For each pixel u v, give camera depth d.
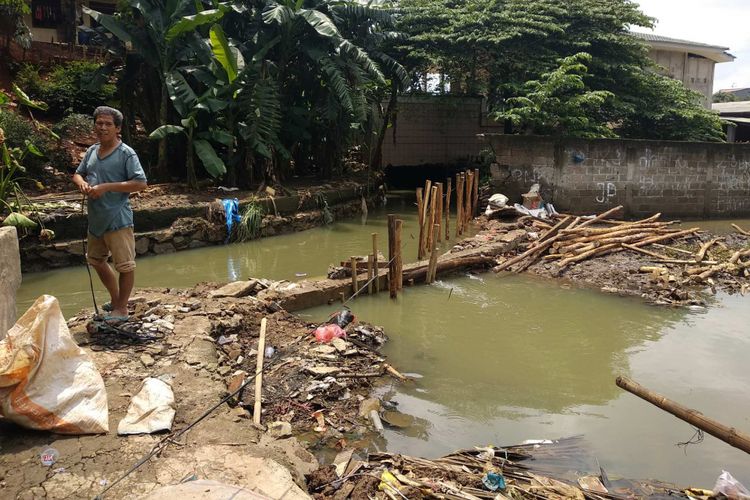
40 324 3.83
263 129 14.18
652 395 4.54
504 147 16.00
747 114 27.02
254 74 14.19
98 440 3.78
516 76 18.11
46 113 15.39
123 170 5.27
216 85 13.58
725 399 5.71
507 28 17.16
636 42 18.48
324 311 7.91
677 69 27.97
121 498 3.22
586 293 9.25
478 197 16.75
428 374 6.13
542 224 13.27
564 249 11.18
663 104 18.72
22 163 12.37
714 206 16.94
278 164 16.39
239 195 13.91
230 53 12.49
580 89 17.09
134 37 13.06
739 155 16.78
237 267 10.61
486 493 3.83
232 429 4.14
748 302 8.97
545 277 10.14
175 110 14.59
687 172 16.47
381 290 8.91
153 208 11.72
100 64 15.77
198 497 2.92
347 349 6.32
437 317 7.95
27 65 15.66
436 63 18.73
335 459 4.33
